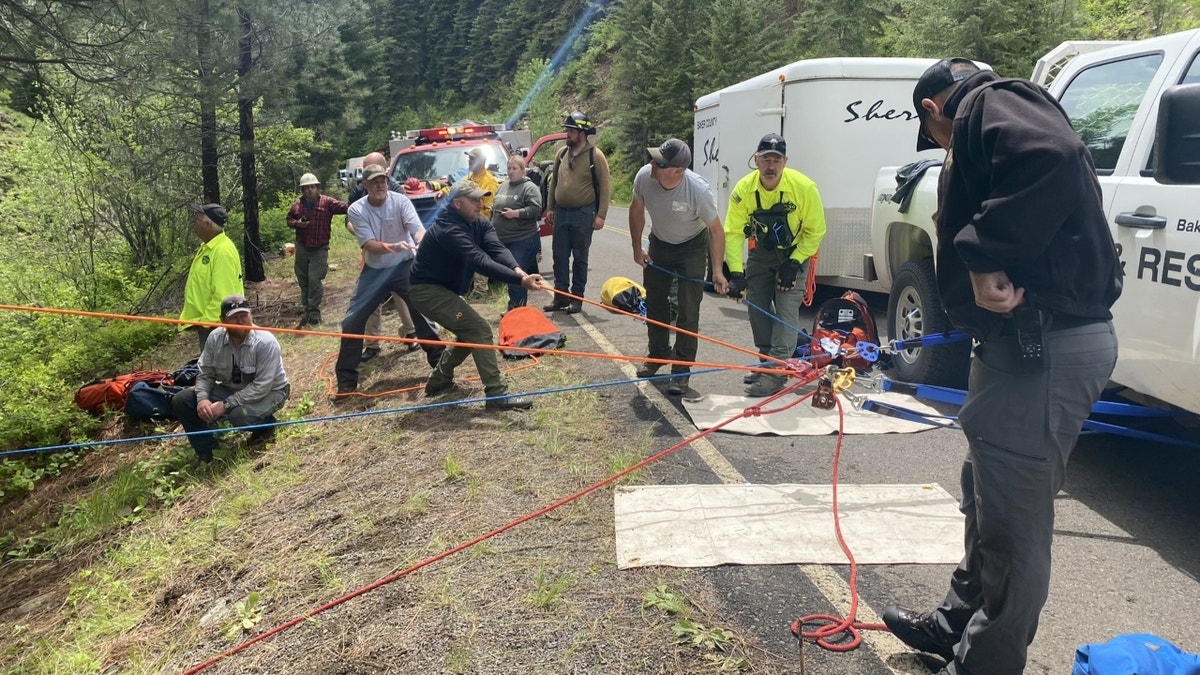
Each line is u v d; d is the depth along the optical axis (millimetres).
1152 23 20328
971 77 2408
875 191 6531
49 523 6637
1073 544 3674
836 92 8055
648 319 5883
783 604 3238
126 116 12609
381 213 6852
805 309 9094
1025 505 2332
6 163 14586
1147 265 3670
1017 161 2076
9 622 4766
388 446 5414
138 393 6941
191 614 3840
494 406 5855
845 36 30000
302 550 4137
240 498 5020
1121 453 4703
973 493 2652
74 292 12961
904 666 2848
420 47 89375
